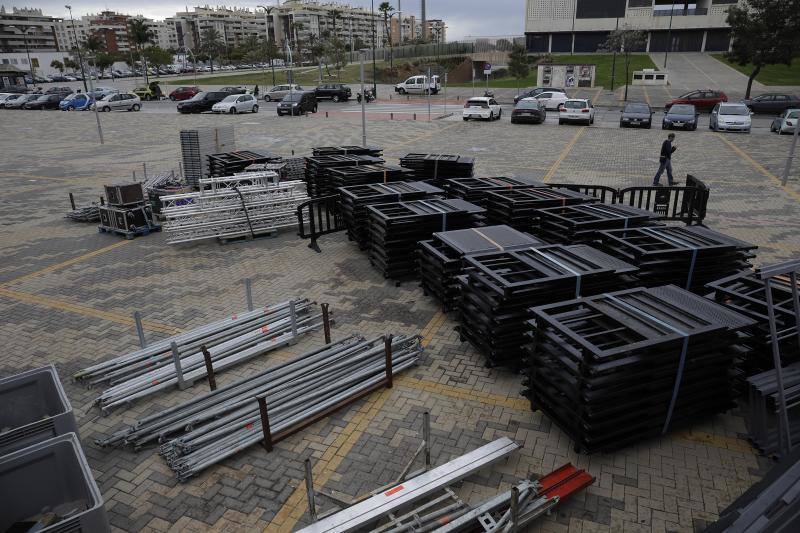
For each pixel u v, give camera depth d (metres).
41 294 9.62
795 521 3.32
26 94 52.22
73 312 8.90
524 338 6.75
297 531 4.45
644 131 30.67
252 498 5.07
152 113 42.81
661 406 5.50
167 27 199.88
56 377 5.11
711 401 5.78
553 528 4.67
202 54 123.00
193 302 9.20
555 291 6.71
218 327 7.84
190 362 7.05
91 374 6.87
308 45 116.75
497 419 6.11
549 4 82.88
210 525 4.78
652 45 82.25
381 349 7.07
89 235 12.98
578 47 84.12
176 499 5.07
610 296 6.13
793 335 6.04
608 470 5.32
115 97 44.88
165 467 5.48
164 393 6.71
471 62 76.06
